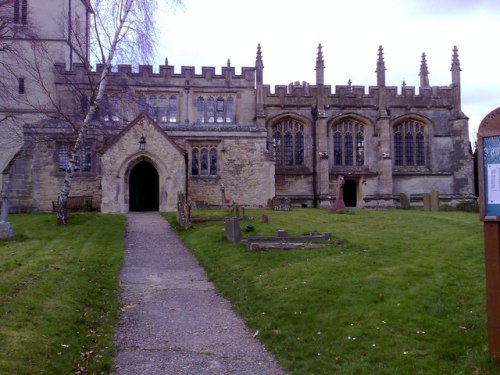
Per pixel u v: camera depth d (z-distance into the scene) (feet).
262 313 35.55
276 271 45.52
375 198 154.71
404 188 158.20
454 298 35.58
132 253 60.34
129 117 133.28
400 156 161.48
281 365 27.02
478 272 43.01
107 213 102.94
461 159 159.63
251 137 127.34
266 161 127.03
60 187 117.39
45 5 137.39
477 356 25.29
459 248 54.39
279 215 90.84
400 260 48.42
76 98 124.36
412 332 29.66
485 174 24.75
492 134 24.48
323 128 154.20
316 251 53.98
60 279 41.75
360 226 76.02
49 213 108.06
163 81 143.54
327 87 156.76
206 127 129.59
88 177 118.01
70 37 131.13
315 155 154.81
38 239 64.69
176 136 125.08
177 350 29.25
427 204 113.91
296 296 37.47
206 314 36.55
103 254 56.34
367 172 156.66
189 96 145.18
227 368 26.63
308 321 32.78
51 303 34.55
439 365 25.39
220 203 125.08
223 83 146.72
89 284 42.04
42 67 133.39
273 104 153.89
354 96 157.89
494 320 24.68
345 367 25.89
